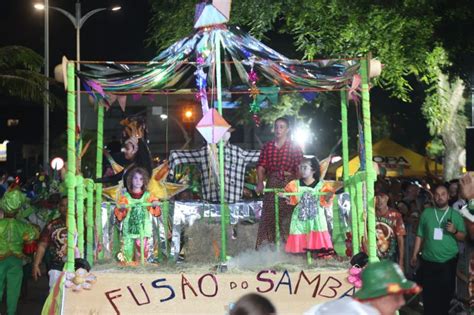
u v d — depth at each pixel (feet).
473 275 32.04
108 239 32.19
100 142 33.63
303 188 30.48
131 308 26.76
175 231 32.73
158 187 32.17
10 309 38.17
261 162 33.17
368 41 54.13
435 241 35.70
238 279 26.78
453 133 72.23
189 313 26.71
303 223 30.17
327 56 58.03
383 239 35.99
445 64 57.77
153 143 120.26
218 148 32.68
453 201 42.86
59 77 27.35
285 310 26.63
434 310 36.27
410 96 91.56
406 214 44.80
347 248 30.96
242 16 57.31
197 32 30.12
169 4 62.44
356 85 27.48
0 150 169.89
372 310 16.38
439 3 55.77
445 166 73.00
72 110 27.45
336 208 31.14
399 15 54.19
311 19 55.67
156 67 29.35
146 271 27.68
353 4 54.65
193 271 27.61
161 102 119.14
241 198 34.45
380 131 109.70
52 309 26.84
